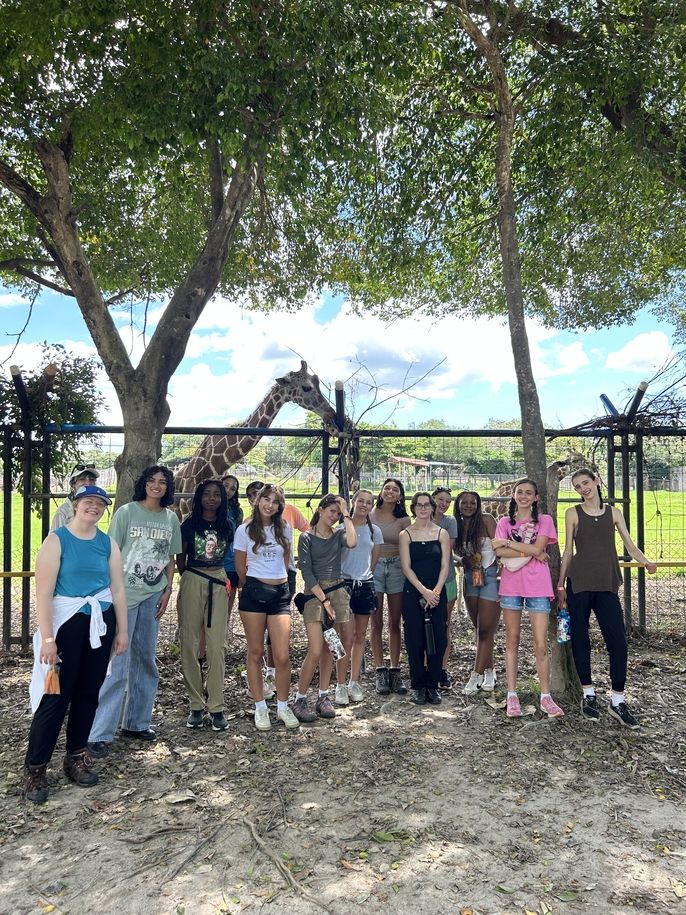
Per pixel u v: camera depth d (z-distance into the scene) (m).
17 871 3.51
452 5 6.77
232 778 4.56
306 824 3.95
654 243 10.40
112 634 4.51
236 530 5.70
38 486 8.59
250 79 5.83
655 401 8.28
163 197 9.53
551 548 6.01
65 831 3.89
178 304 7.02
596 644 8.11
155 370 6.91
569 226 9.87
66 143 7.20
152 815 4.07
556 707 5.59
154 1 5.87
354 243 10.66
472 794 4.31
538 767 4.70
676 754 4.92
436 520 6.49
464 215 10.11
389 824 3.94
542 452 6.01
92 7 5.71
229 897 3.27
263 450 9.12
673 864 3.54
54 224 7.07
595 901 3.22
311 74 5.97
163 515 5.38
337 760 4.84
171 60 6.05
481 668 6.30
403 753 4.95
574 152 8.97
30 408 8.12
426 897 3.26
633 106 7.49
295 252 10.45
